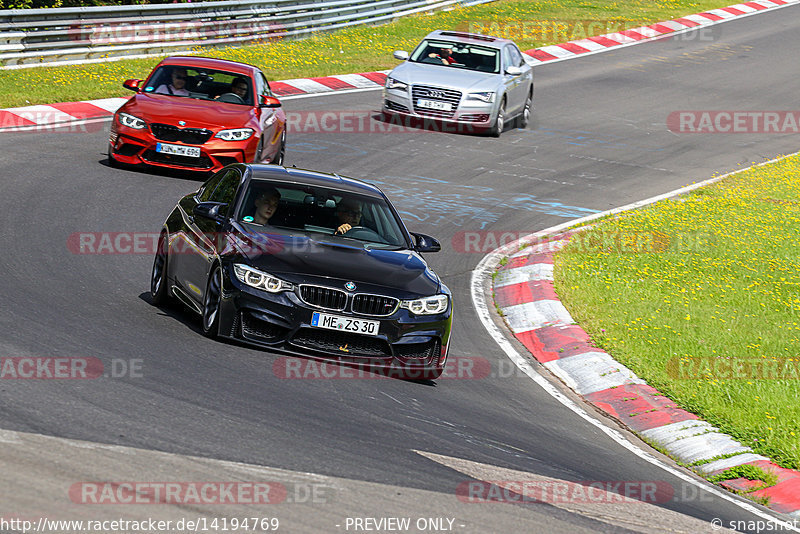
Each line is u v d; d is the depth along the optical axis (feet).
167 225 118.52
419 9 431.02
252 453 72.74
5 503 57.41
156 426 74.69
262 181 113.19
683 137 293.84
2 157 181.37
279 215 109.60
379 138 245.45
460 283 151.84
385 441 81.71
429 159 232.94
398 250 110.93
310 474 70.69
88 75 262.88
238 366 94.58
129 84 190.60
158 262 117.80
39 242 133.39
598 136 282.77
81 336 96.27
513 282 153.69
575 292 148.05
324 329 98.17
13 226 138.72
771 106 348.38
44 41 271.08
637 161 260.42
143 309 111.86
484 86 258.78
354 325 98.48
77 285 116.98
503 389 108.37
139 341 97.60
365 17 396.98
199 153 178.60
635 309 142.51
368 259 104.99
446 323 103.30
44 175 172.55
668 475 91.76
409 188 206.80
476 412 97.19
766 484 92.73
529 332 133.59
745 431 102.99
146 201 166.09
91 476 63.41
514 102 273.75
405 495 70.28
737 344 130.93
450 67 268.00
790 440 101.24
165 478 65.21
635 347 126.00
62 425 71.61
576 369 119.96
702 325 137.90
